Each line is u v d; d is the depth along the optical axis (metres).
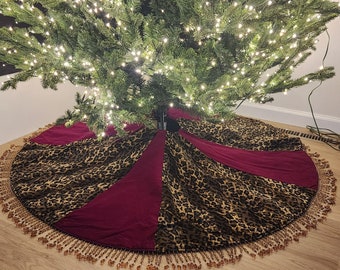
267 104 2.94
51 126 2.61
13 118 2.53
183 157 1.97
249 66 1.67
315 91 2.70
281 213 1.80
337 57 2.52
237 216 1.76
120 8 1.57
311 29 1.66
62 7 1.73
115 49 1.60
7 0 1.69
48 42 1.78
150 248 1.57
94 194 1.84
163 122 2.16
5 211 1.78
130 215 1.72
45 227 1.68
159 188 1.84
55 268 1.49
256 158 2.21
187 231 1.66
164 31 1.57
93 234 1.64
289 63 1.81
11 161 2.20
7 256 1.54
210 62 1.65
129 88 1.88
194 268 1.50
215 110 1.74
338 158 2.41
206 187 1.90
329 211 1.87
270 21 1.68
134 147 2.08
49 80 1.79
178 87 1.67
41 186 1.91
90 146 2.19
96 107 1.66
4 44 1.72
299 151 2.35
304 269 1.53
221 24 1.49
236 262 1.54
